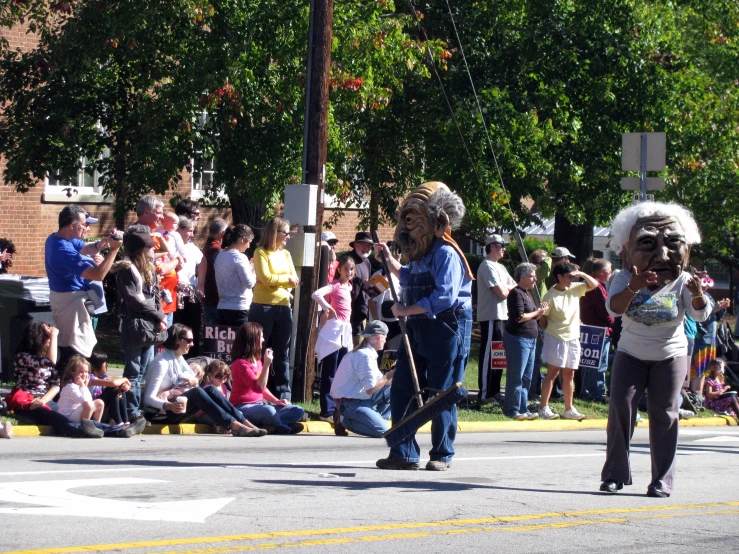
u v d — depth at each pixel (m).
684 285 9.52
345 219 40.25
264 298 16.47
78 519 7.84
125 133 25.48
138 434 14.22
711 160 32.84
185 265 18.27
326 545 7.35
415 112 28.00
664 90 28.78
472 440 15.78
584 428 18.59
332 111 23.61
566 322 18.36
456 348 10.39
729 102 33.09
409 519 8.42
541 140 26.81
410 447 11.28
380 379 15.05
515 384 18.12
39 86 26.16
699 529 8.56
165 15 22.34
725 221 35.72
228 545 7.18
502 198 26.23
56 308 14.70
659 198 33.62
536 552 7.45
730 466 13.52
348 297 16.75
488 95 26.73
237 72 22.08
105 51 23.34
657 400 9.84
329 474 10.67
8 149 26.16
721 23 35.91
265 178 23.00
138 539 7.26
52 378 14.03
